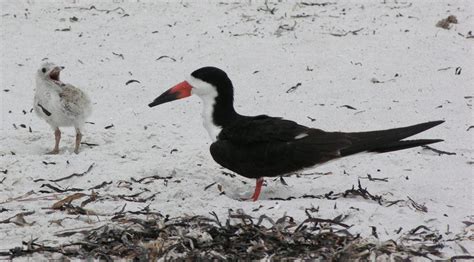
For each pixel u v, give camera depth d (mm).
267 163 11148
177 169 12141
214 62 18344
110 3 22000
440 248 8953
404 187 11797
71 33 19984
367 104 16109
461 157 13242
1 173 11984
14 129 14750
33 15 21078
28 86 17031
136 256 8648
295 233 9094
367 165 12883
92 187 11516
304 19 20828
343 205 10477
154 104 11844
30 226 9562
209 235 9070
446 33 19688
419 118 15344
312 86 17031
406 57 18281
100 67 18141
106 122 15258
